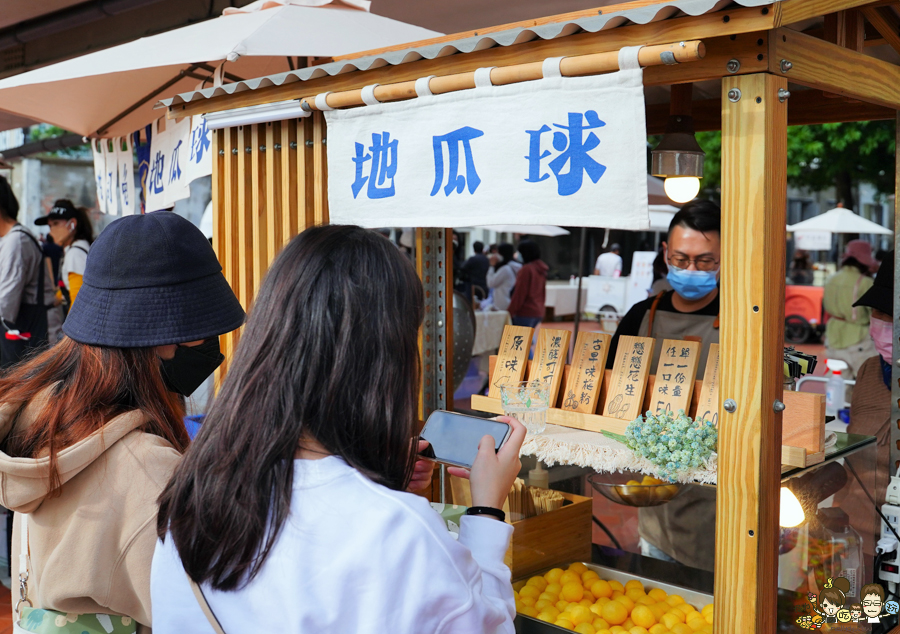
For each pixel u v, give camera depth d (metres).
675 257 2.63
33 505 1.23
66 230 5.59
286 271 1.00
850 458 1.89
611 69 1.44
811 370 1.84
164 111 3.31
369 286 0.97
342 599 0.89
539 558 2.11
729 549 1.42
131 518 1.21
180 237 1.34
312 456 0.97
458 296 4.58
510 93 1.60
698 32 1.38
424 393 2.66
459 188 1.71
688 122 2.48
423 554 0.90
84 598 1.24
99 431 1.21
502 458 1.16
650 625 1.90
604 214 1.47
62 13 5.00
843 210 8.12
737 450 1.41
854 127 10.66
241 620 0.94
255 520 0.92
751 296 1.37
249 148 2.40
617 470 1.85
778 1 1.28
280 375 0.95
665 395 1.98
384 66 1.89
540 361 2.25
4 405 1.26
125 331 1.27
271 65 3.42
